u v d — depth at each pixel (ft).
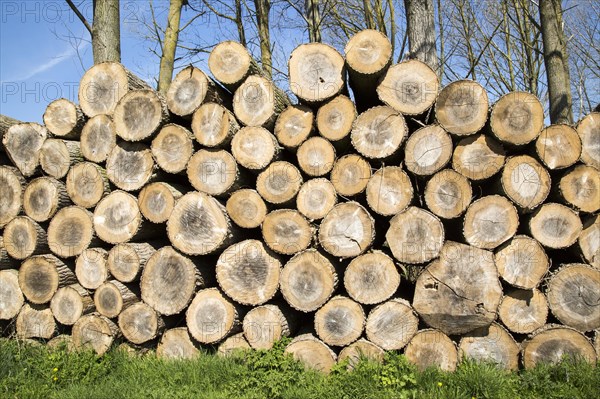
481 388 12.56
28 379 14.05
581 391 12.44
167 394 12.78
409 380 12.92
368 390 12.58
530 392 12.76
